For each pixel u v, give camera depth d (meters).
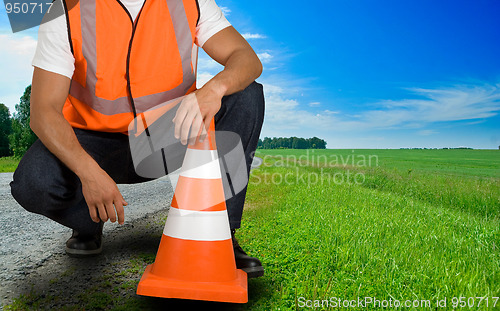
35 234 3.67
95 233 2.80
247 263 2.21
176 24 2.15
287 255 2.89
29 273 2.47
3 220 4.40
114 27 2.02
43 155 2.10
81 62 2.01
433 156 53.06
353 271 2.54
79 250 2.79
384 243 3.28
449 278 2.27
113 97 2.12
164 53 2.14
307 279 2.33
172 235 1.86
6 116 68.31
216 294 1.75
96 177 1.81
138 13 2.05
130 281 2.31
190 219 1.85
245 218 4.61
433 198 7.97
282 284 2.27
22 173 2.11
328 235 3.47
